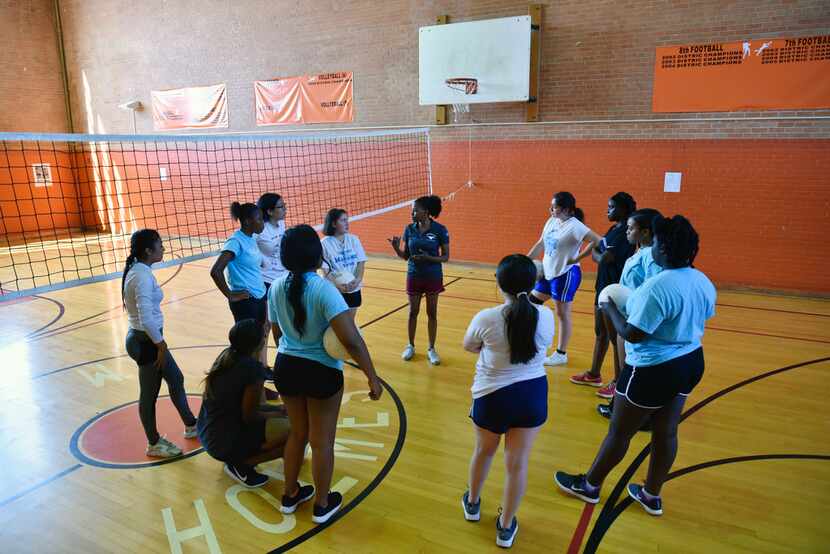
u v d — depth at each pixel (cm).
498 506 298
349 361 508
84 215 1334
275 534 275
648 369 257
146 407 336
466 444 363
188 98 1130
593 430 381
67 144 1297
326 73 976
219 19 1062
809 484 316
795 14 668
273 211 439
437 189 918
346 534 275
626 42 757
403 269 905
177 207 1162
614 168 792
